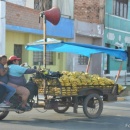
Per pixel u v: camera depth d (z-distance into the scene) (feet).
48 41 35.40
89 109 34.27
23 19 61.46
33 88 30.99
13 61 31.35
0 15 55.72
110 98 36.35
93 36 82.07
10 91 29.78
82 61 81.15
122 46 96.27
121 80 85.87
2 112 31.96
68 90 32.32
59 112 36.88
